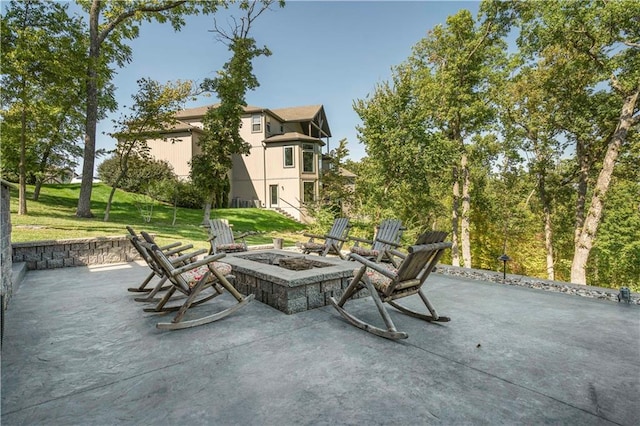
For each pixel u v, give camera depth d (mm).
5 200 3795
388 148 14102
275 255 5641
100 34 12359
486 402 1892
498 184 20266
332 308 3807
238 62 15508
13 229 8023
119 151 13211
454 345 2717
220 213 18938
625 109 11156
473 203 19375
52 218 10406
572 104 13312
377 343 2762
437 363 2383
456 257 17094
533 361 2414
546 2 11109
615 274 18719
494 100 15062
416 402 1886
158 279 5344
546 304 3977
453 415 1766
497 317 3471
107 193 18047
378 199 14719
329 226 13594
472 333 2990
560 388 2045
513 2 14047
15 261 6109
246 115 23016
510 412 1796
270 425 1683
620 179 15000
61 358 2475
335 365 2352
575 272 12250
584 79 12406
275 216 20438
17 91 9805
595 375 2209
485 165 19062
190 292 3246
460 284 5137
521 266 20188
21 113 10320
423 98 13969
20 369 2299
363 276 3186
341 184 19516
